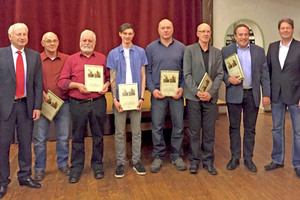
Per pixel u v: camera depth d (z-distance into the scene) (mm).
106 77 2752
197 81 2723
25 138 2496
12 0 4227
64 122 2855
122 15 4734
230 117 2875
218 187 2521
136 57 2734
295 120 2738
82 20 4535
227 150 3578
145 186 2576
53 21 4438
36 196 2422
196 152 2848
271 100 2836
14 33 2311
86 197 2391
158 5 4887
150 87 2818
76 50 4578
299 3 5918
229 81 2730
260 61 2738
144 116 3275
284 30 2625
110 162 3258
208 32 2672
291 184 2555
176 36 5070
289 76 2668
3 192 2430
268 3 5844
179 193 2426
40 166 2816
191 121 2797
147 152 3555
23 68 2396
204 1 5316
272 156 2979
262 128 4672
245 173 2814
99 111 2656
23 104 2432
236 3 5691
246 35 2641
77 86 2537
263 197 2322
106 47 4703
